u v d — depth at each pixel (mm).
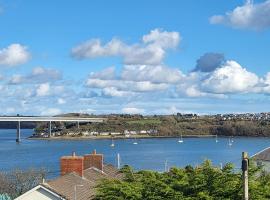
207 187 28422
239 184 27578
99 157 52688
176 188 28859
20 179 73000
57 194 40531
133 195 28984
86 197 40875
